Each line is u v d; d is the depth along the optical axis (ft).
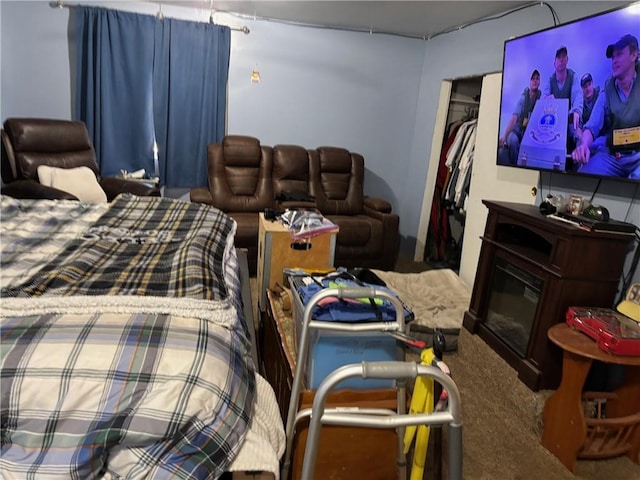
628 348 5.49
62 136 11.51
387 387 4.89
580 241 6.71
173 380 3.33
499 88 10.68
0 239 5.47
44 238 5.68
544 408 6.23
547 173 8.99
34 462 3.09
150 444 3.26
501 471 5.68
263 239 8.32
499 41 10.93
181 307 3.91
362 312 4.58
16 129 10.93
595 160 6.98
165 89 12.82
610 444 6.07
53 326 3.50
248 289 6.62
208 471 3.26
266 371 6.86
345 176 14.15
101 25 11.95
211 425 3.35
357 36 14.19
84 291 4.08
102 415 3.22
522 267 7.88
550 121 7.82
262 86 13.93
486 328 8.86
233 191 12.92
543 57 7.80
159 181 13.34
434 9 11.13
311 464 3.04
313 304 4.16
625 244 6.88
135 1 12.40
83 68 12.24
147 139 12.98
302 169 13.60
